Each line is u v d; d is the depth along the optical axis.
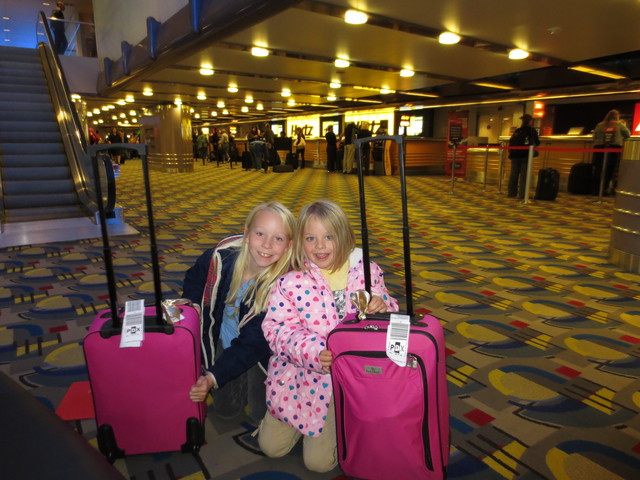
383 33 6.73
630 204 3.86
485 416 1.86
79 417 1.82
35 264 4.05
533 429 1.78
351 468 1.39
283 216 1.59
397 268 3.95
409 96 15.03
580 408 1.92
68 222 5.70
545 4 5.36
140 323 1.43
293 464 1.61
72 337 2.58
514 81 11.16
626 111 12.40
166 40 6.81
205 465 1.59
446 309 3.03
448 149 13.33
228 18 4.99
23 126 7.56
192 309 1.61
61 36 12.75
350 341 1.30
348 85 12.00
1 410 0.68
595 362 2.31
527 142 8.43
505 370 2.23
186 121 15.03
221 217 6.40
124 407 1.50
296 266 1.60
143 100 14.54
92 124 28.69
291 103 17.17
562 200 8.43
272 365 1.60
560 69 9.90
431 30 6.42
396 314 1.36
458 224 5.99
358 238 5.11
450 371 2.22
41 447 0.62
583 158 9.54
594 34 6.61
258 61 8.78
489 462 1.59
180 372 1.48
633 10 5.51
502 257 4.34
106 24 11.40
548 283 3.57
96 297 3.22
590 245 4.83
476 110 15.45
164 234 5.28
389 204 7.78
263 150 15.11
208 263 1.84
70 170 6.83
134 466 1.58
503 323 2.80
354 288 1.56
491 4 5.36
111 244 4.79
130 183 11.30
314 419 1.50
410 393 1.25
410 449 1.28
